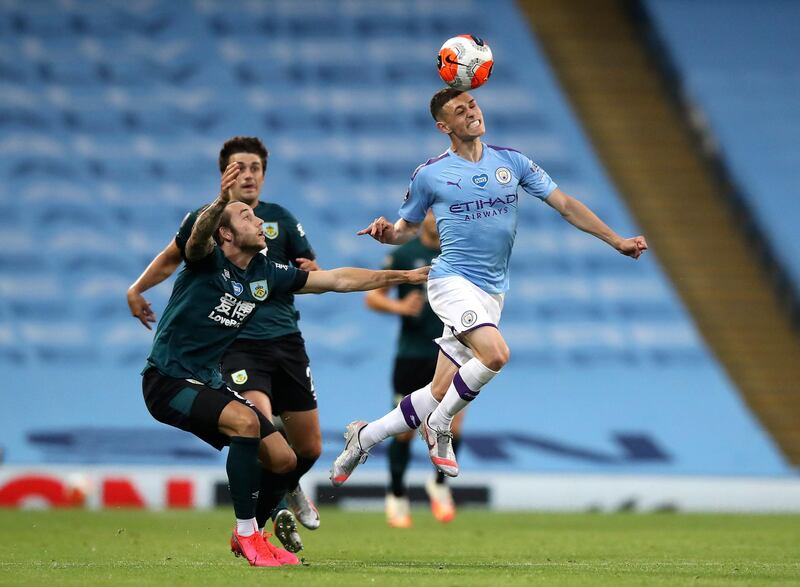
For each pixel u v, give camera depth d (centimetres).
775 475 5644
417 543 3272
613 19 7300
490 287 2677
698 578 2222
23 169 6322
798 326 6291
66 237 6206
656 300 6244
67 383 5822
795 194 6569
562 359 6019
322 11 6825
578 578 2195
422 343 4041
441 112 2648
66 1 6775
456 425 4122
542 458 5597
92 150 6400
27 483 5047
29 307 6031
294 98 6594
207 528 3797
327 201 6328
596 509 5250
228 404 2356
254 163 2855
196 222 2278
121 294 6112
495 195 2647
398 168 6462
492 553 2930
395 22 6825
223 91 6600
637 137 6838
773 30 6988
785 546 3231
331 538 3456
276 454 2452
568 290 6222
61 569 2344
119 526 3888
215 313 2366
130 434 5622
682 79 6831
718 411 5850
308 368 2861
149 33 6731
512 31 6794
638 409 5825
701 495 5275
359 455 2809
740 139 6675
